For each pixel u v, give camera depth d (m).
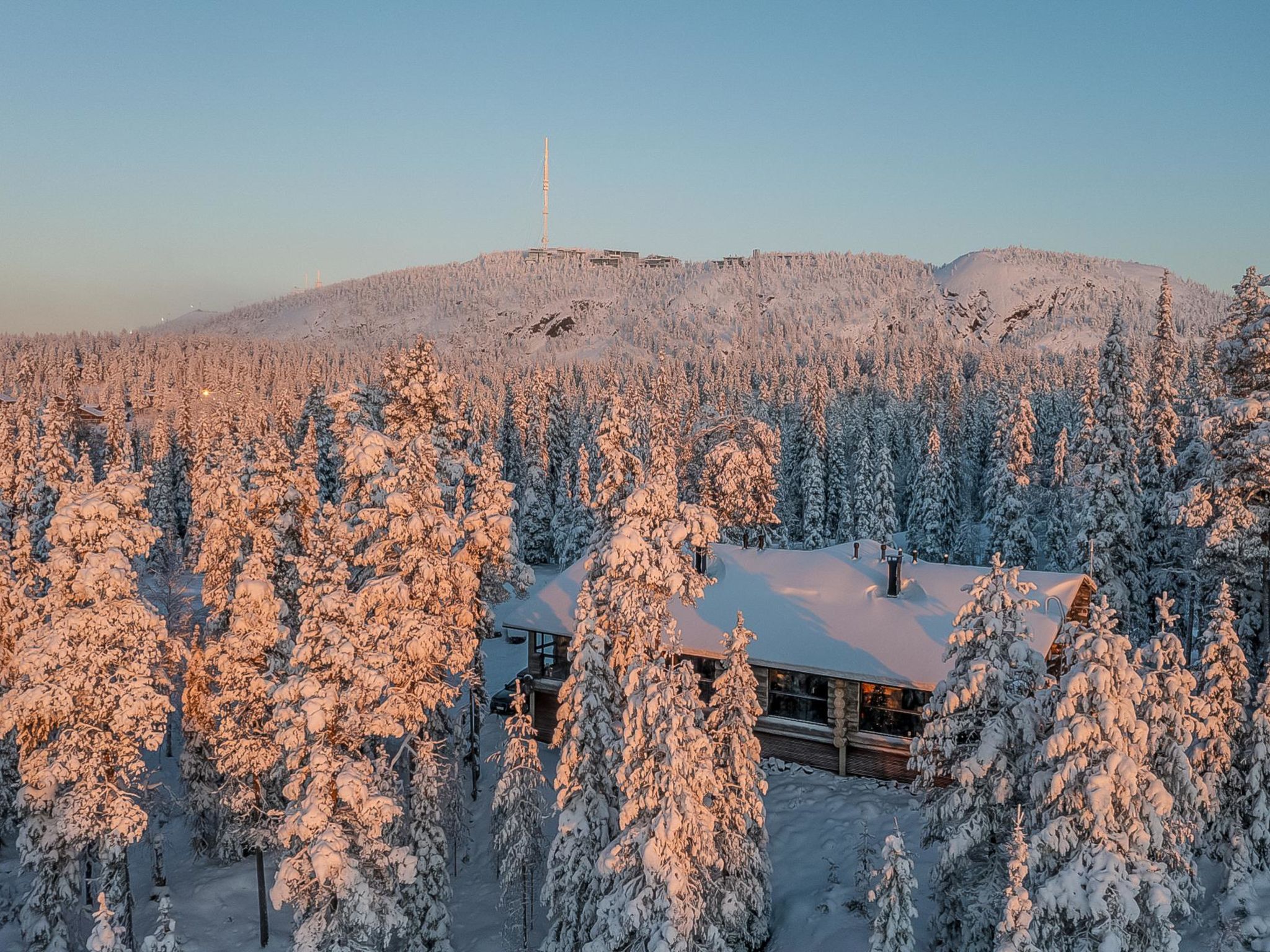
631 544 21.27
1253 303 26.55
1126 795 14.79
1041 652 23.62
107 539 22.73
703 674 30.42
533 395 82.19
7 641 29.02
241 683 25.67
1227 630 19.88
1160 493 37.94
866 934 19.81
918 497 67.38
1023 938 13.84
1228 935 18.06
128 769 23.23
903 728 27.31
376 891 20.69
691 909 17.69
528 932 23.77
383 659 22.02
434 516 25.70
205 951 24.31
